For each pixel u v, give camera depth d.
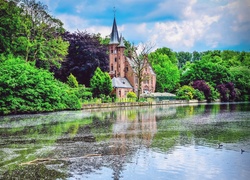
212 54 136.75
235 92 92.44
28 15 52.31
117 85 82.44
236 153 14.18
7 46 46.62
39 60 57.81
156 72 107.19
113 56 91.25
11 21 46.34
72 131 21.95
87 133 20.88
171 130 22.12
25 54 51.59
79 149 15.25
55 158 13.35
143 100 73.69
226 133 20.41
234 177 10.73
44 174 11.09
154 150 14.88
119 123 27.38
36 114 39.19
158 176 10.87
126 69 91.00
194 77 93.31
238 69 102.94
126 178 10.66
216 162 12.63
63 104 47.12
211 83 90.69
